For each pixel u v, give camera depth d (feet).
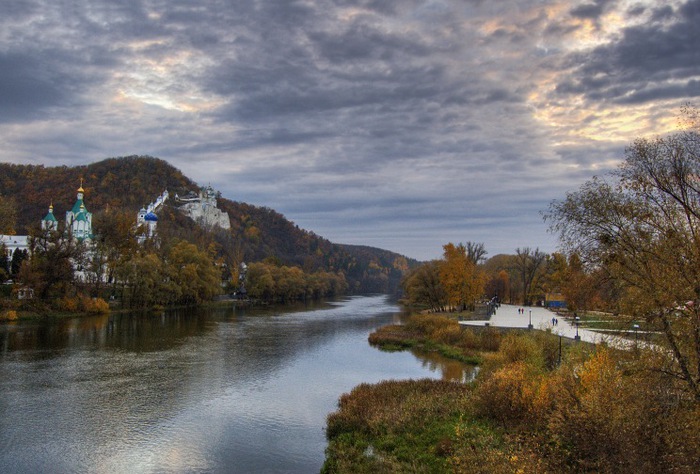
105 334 221.66
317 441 93.56
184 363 161.89
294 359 171.63
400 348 195.21
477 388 98.22
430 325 221.05
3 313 248.73
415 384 119.24
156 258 345.31
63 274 285.84
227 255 582.76
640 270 61.21
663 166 63.82
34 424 102.01
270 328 258.98
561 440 62.59
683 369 56.39
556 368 106.42
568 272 68.90
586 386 71.46
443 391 111.45
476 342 185.47
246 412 110.83
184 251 386.52
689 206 62.44
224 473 80.64
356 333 242.17
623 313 60.85
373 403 104.12
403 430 89.66
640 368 58.70
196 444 92.22
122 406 114.62
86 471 81.30
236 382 137.59
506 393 87.56
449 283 295.07
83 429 99.60
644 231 62.59
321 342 211.41
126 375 143.84
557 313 282.56
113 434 97.09
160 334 226.99
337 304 474.90
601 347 77.82
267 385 134.51
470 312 289.12
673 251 58.49
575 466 58.03
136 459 85.76
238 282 504.02
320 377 144.05
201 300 391.86
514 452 63.98
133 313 313.32
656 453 53.98
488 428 82.58
